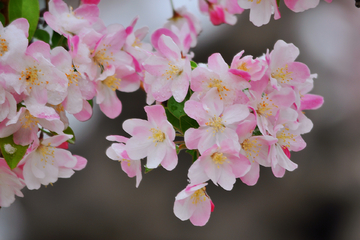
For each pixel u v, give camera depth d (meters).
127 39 0.98
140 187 1.65
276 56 0.92
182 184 1.64
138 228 1.61
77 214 1.60
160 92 0.93
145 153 0.92
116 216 1.61
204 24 1.56
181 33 1.00
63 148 0.96
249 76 0.90
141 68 0.99
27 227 1.56
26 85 0.91
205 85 0.91
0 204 0.95
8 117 0.90
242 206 1.69
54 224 1.57
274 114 0.92
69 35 0.95
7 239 1.53
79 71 0.94
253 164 0.92
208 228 1.65
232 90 0.91
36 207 1.58
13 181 0.95
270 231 1.67
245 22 1.67
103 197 1.62
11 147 0.92
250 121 0.90
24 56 0.90
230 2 1.13
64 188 1.61
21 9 0.93
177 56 0.93
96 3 0.97
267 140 0.91
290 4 0.96
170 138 0.92
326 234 1.67
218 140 0.90
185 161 1.65
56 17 0.96
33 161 0.94
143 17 1.38
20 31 0.90
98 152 1.61
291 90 0.92
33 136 0.92
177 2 1.14
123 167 0.94
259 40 1.68
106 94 0.98
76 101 0.94
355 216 1.68
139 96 1.62
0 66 0.90
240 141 0.91
